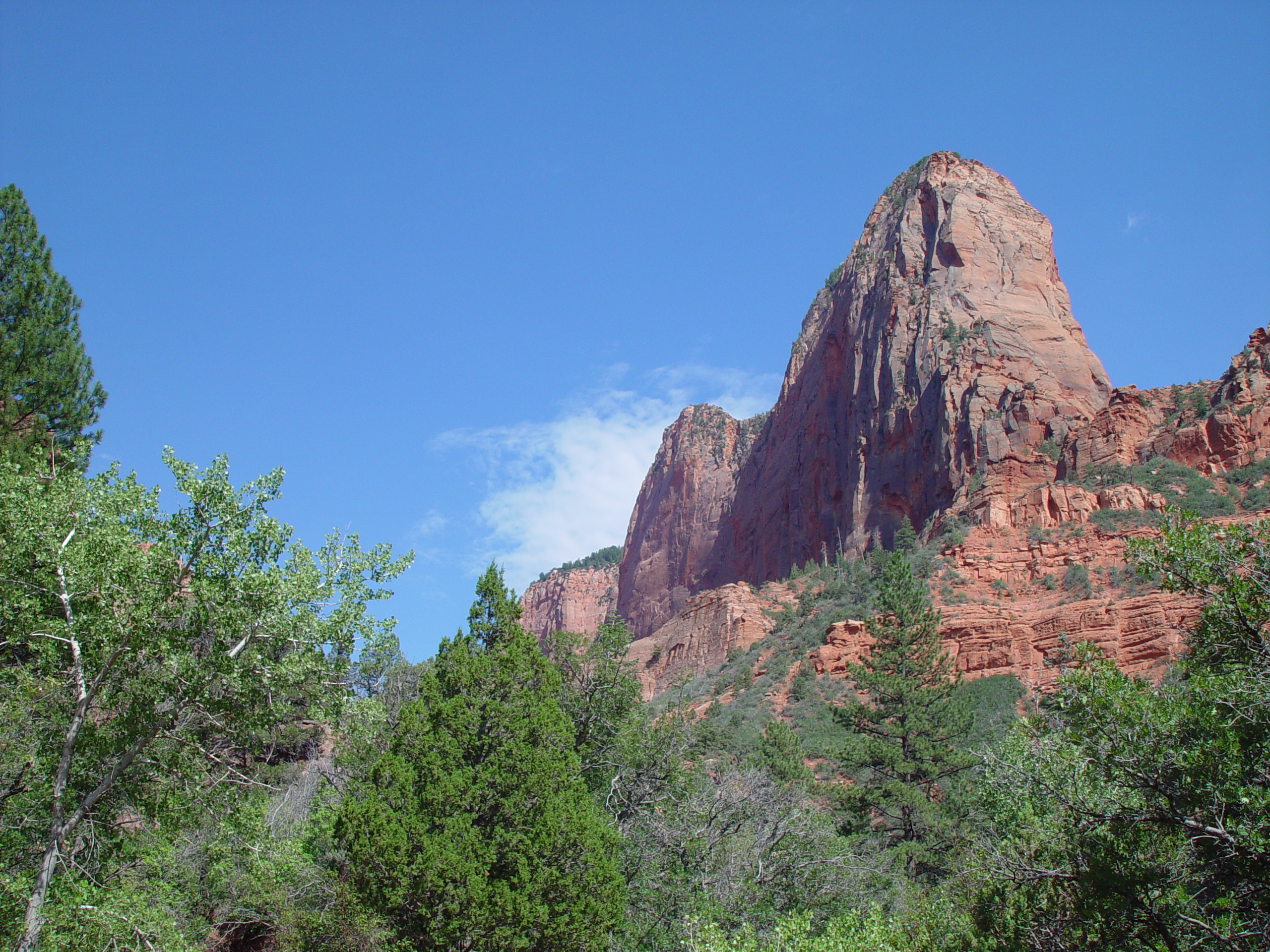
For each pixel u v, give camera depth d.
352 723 23.00
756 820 31.08
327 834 27.39
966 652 73.19
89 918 18.67
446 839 23.19
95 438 35.09
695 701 90.38
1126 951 16.75
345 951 21.88
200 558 20.86
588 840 24.23
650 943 26.92
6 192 36.06
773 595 121.12
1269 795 14.41
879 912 23.86
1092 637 68.31
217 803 22.25
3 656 22.22
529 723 25.75
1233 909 14.90
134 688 20.36
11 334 34.50
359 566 22.16
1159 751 15.72
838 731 67.38
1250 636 15.82
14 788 20.08
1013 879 19.20
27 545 20.27
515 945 22.52
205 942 24.47
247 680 21.09
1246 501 79.81
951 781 47.16
